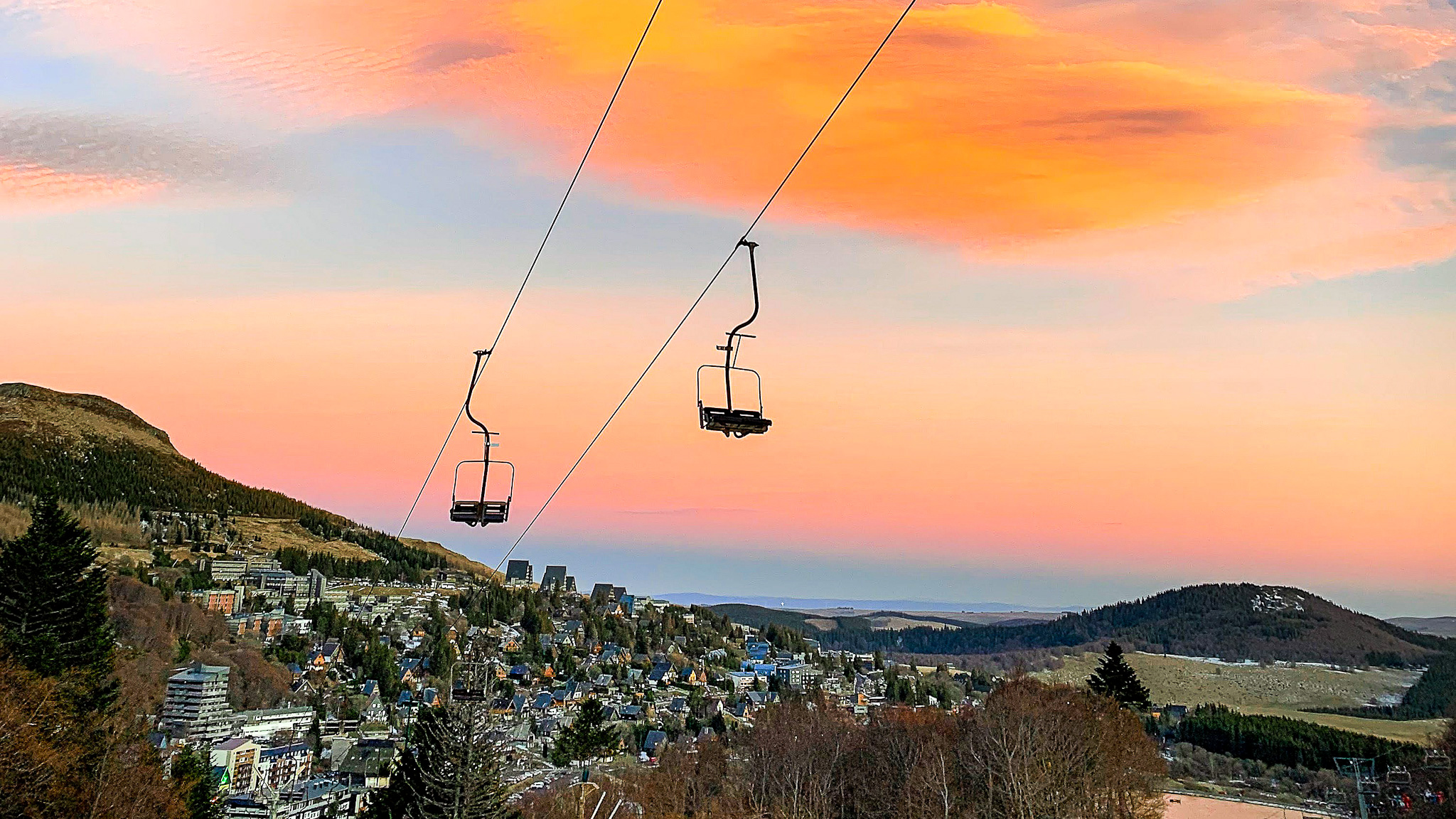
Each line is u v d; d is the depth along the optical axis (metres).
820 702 163.25
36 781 68.31
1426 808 118.19
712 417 27.38
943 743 107.00
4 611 89.62
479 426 43.12
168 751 116.69
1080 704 111.06
